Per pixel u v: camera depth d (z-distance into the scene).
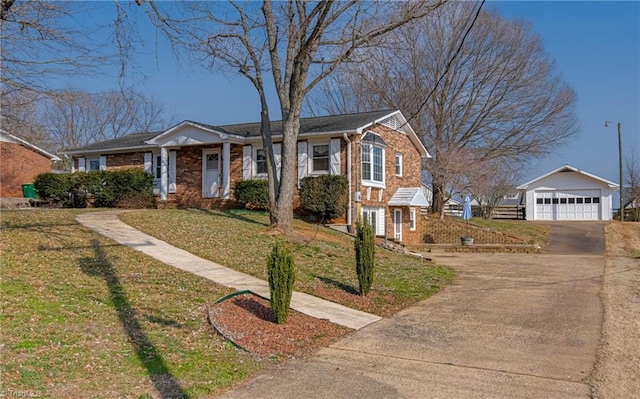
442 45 30.17
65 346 5.67
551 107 30.58
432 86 30.69
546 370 5.91
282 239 14.13
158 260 10.28
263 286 9.36
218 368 5.71
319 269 11.73
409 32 27.28
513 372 5.84
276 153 20.41
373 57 17.28
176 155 22.58
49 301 7.02
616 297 10.25
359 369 5.94
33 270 8.41
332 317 8.27
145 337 6.30
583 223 30.78
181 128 21.48
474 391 5.25
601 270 14.31
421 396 5.11
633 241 23.45
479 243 24.69
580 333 7.54
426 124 31.02
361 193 19.53
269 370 5.85
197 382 5.25
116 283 8.36
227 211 18.89
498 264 16.06
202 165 22.06
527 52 30.08
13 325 6.02
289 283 7.59
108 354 5.63
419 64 30.64
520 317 8.58
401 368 5.98
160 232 13.01
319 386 5.36
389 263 14.36
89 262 9.41
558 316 8.62
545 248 21.86
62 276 8.32
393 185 22.50
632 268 14.73
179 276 9.31
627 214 39.56
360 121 20.09
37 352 5.41
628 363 6.16
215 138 20.69
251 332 7.04
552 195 35.81
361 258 9.88
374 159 20.77
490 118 30.80
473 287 11.55
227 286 9.06
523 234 25.97
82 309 6.93
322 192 18.41
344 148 19.30
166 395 4.86
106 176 21.88
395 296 10.16
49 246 10.17
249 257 11.66
